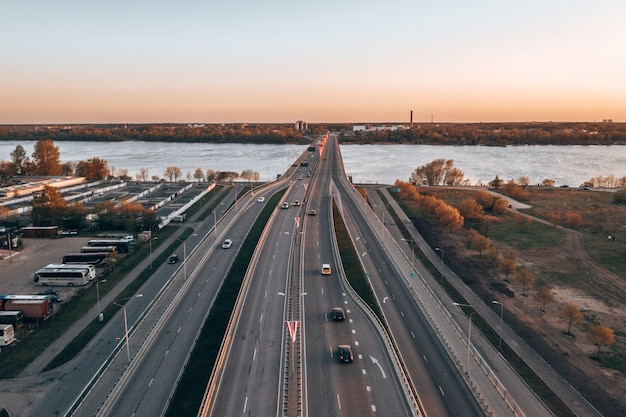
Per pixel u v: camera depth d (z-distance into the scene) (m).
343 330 81.06
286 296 95.75
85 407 62.31
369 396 60.81
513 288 114.56
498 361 80.50
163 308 91.94
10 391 69.19
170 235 152.12
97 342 83.50
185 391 64.38
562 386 74.88
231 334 78.38
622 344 88.38
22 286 108.94
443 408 63.03
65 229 156.50
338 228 152.88
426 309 93.56
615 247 146.25
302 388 62.19
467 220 181.12
